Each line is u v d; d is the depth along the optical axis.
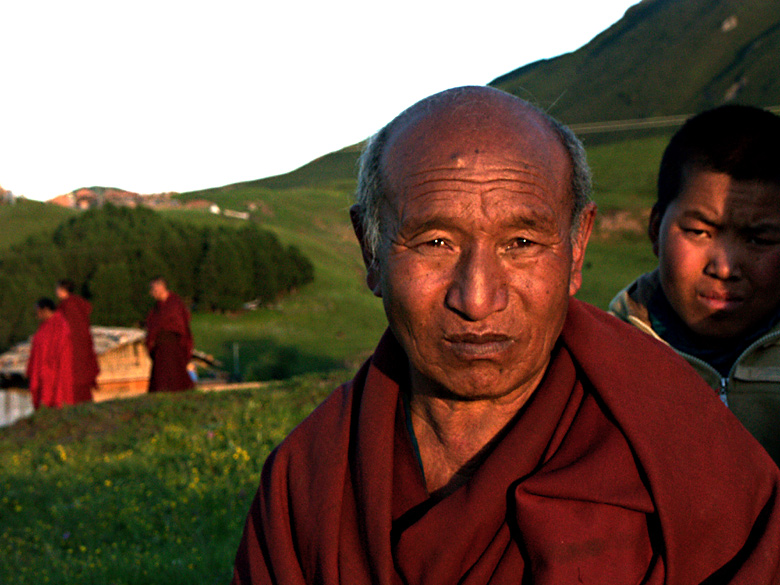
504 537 0.89
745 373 1.59
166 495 5.78
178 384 11.44
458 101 0.92
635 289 1.90
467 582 0.88
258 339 50.44
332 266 69.62
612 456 0.91
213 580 3.96
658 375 0.99
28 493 6.26
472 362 0.89
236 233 60.53
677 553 0.87
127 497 5.78
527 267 0.89
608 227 73.31
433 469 1.04
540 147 0.90
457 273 0.88
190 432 7.91
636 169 93.62
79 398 12.07
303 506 1.05
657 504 0.87
